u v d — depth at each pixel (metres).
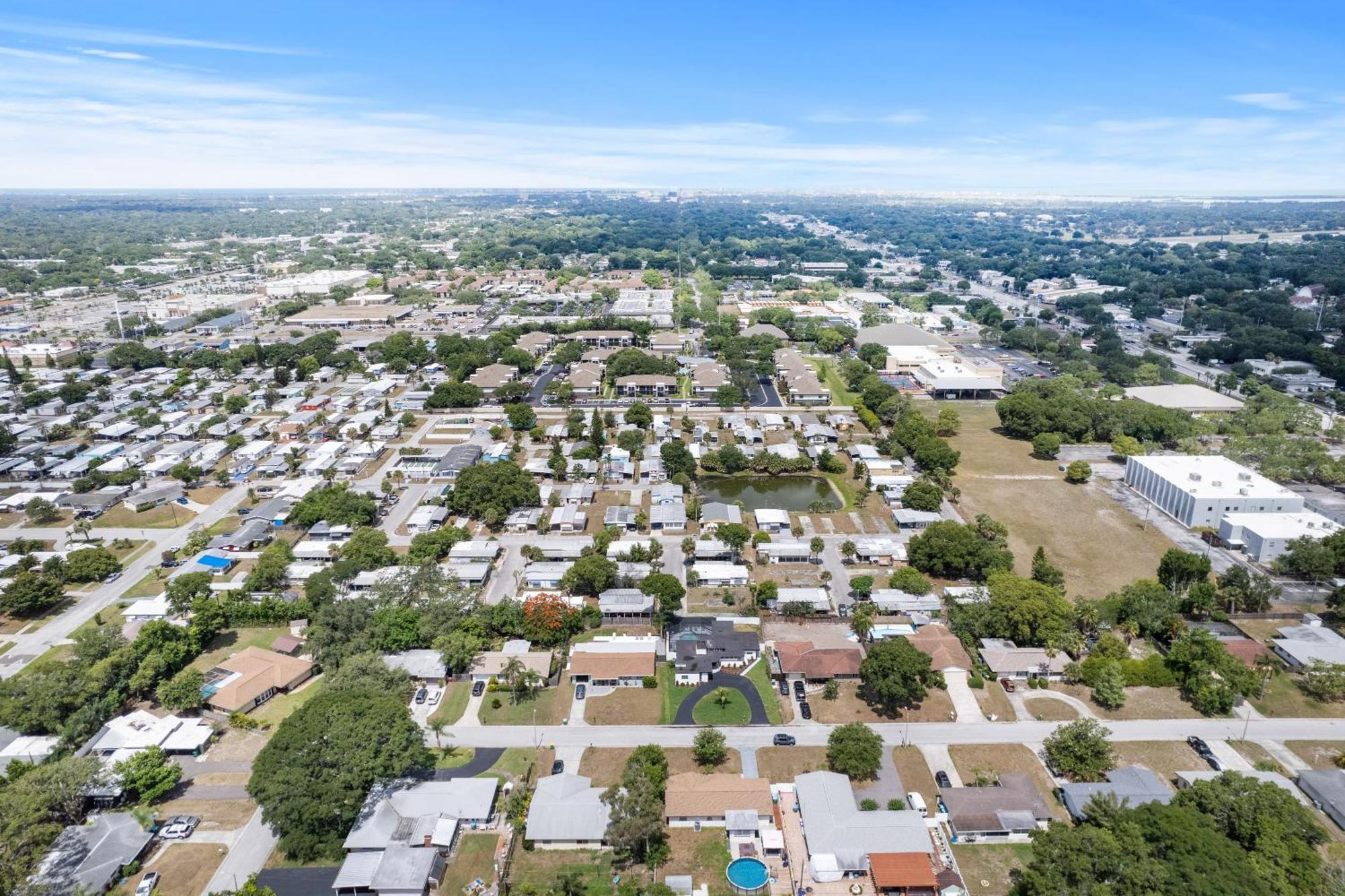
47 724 112.38
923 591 149.88
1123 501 199.88
